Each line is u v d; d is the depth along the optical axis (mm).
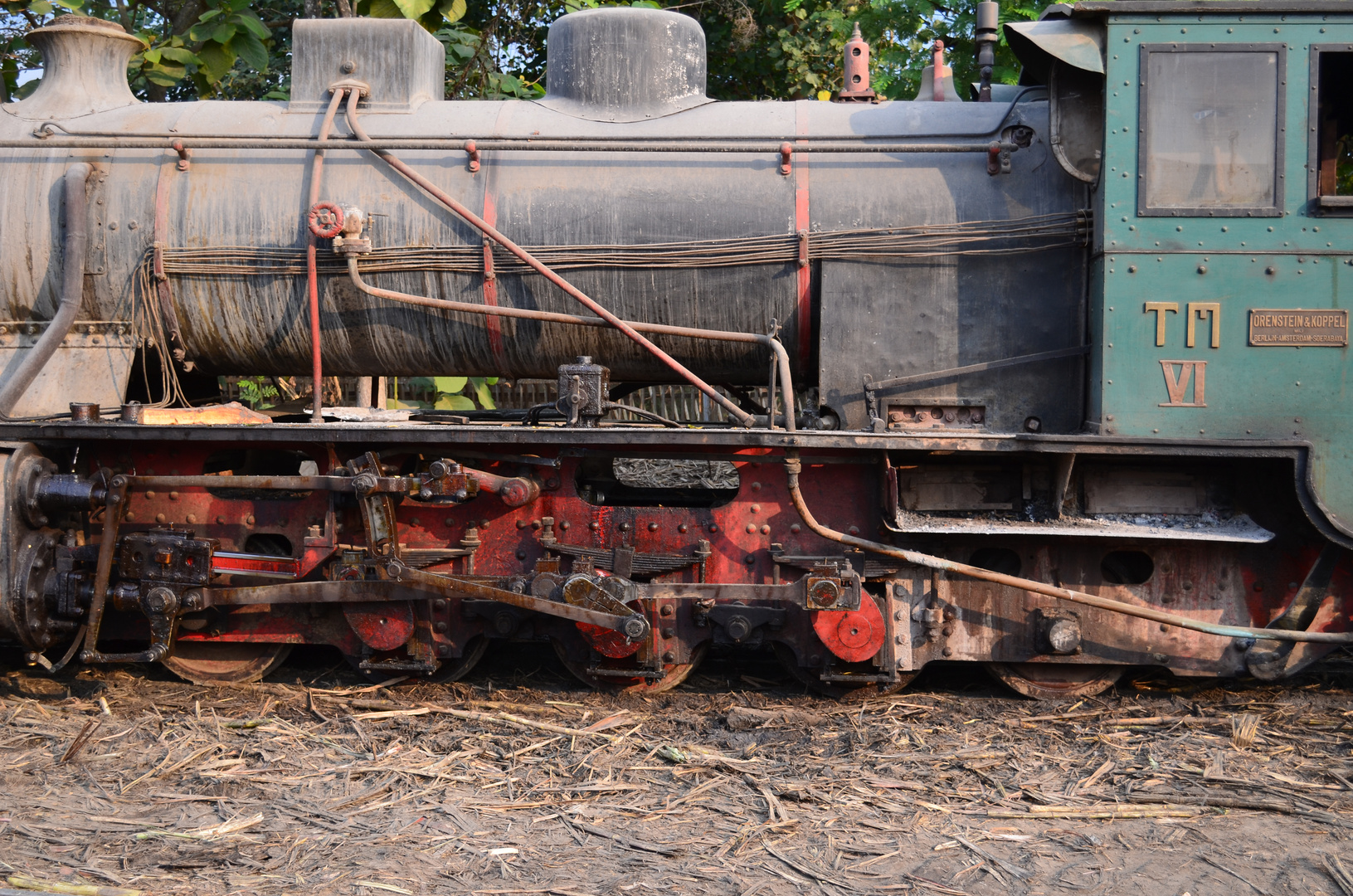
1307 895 3117
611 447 4816
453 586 4613
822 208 5000
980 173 4961
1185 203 4461
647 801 3793
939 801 3787
